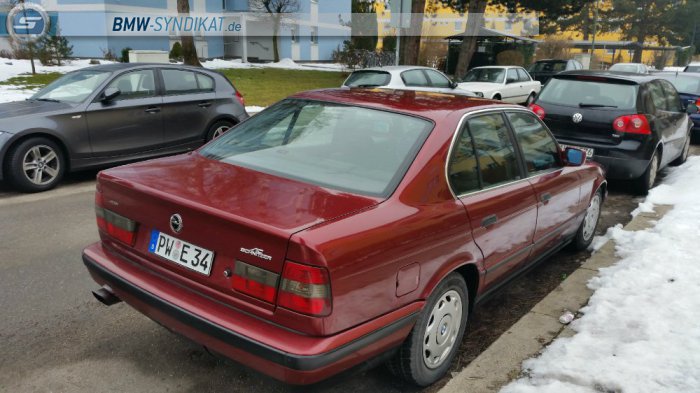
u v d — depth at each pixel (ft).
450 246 10.06
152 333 12.28
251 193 9.43
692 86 43.47
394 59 97.40
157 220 9.56
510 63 107.55
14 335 12.03
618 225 19.95
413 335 9.70
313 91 13.51
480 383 10.26
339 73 94.43
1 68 64.85
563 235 15.58
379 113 11.51
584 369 10.26
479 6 82.02
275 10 102.94
